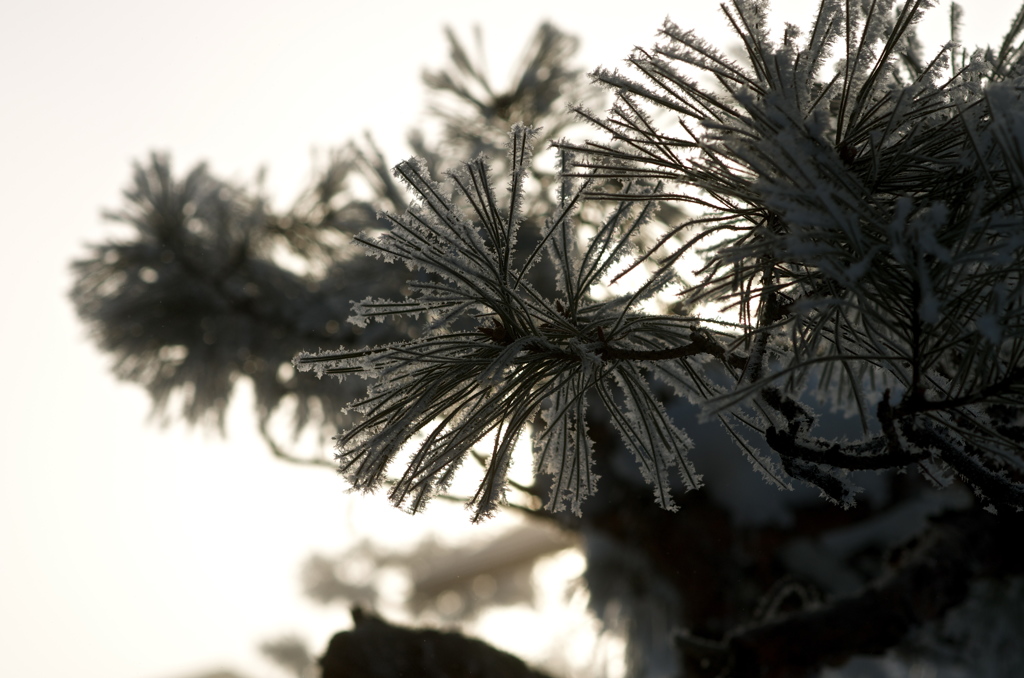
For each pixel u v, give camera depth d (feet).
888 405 2.10
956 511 3.71
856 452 2.18
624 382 2.31
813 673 3.49
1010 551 3.45
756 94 2.15
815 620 3.34
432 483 2.21
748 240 2.25
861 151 2.18
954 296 2.08
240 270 6.23
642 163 2.26
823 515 4.91
